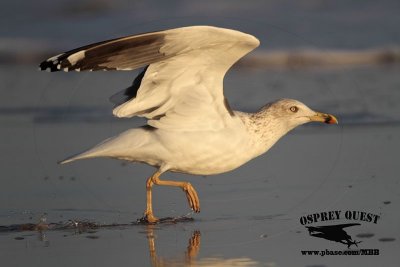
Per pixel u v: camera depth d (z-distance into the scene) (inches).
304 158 619.8
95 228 489.4
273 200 535.5
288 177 579.2
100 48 459.2
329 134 684.7
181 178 592.1
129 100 490.9
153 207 530.9
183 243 458.3
